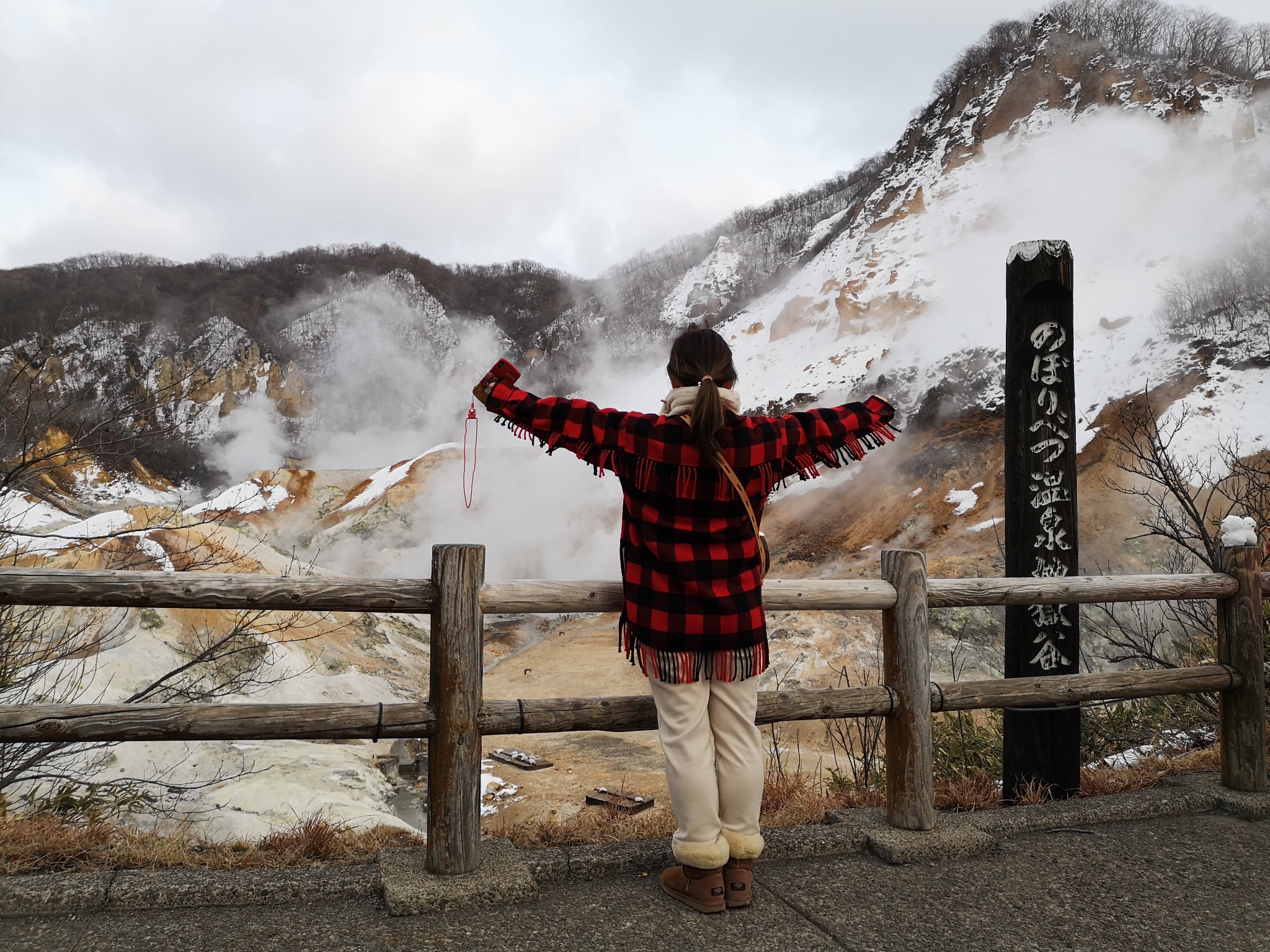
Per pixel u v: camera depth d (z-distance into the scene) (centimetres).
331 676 1434
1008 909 253
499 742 1332
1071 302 443
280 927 236
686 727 245
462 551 267
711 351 250
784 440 244
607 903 255
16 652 511
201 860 297
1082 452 2284
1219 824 339
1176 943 231
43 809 420
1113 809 346
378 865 275
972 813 341
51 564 1088
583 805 955
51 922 238
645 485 238
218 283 15862
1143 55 6047
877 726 532
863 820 328
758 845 254
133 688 849
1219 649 382
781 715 303
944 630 1459
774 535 2944
